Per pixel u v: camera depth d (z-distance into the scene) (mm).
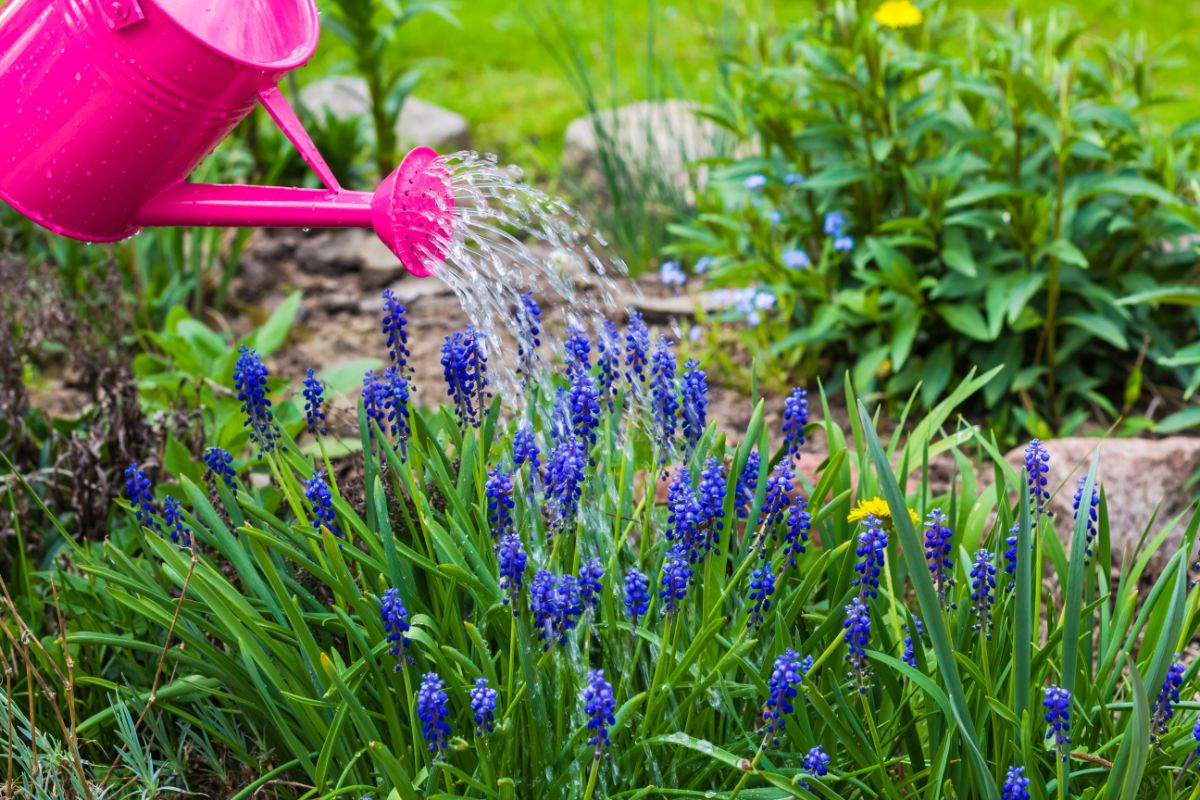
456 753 2012
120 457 2938
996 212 3934
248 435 3049
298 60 1898
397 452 2338
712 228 4328
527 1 8188
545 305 4496
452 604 2053
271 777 2107
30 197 1954
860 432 2426
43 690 2303
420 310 4793
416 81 5398
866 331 4125
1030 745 1851
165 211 2008
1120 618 2098
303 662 2088
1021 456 3455
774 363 4117
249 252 5094
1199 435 3805
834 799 1837
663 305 4609
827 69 3967
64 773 2195
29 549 2896
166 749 2199
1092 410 3947
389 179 1942
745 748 2014
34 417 3277
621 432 2414
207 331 3779
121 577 2141
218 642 2387
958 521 2338
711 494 1942
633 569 1867
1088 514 2020
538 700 1954
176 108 1860
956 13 5207
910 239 3795
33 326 3707
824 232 4203
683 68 7000
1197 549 3098
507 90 6879
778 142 4098
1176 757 1981
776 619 2043
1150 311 4047
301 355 4441
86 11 1812
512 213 5168
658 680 1910
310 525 2176
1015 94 3770
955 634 2045
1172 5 7918
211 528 2146
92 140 1885
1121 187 3576
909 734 1963
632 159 5215
